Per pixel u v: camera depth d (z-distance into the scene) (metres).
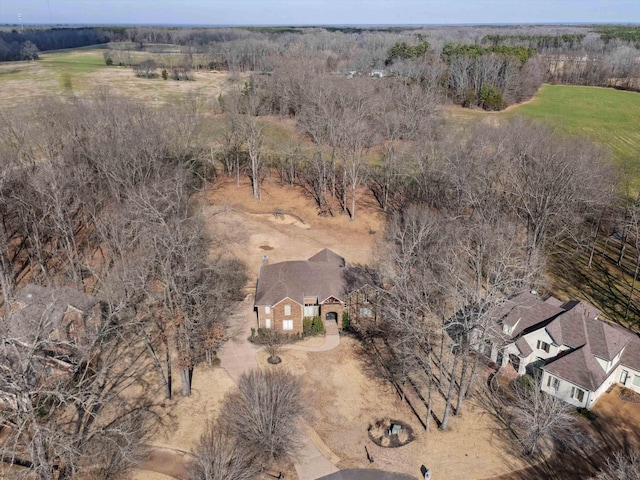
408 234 53.75
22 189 56.66
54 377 37.31
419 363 40.56
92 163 64.69
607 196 60.38
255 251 61.59
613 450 35.22
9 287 44.59
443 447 35.50
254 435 33.88
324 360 43.75
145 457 33.78
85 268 53.00
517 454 35.06
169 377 40.47
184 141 75.25
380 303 46.22
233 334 46.53
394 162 72.38
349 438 36.09
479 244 48.47
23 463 32.59
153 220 45.84
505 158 61.03
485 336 38.06
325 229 68.00
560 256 61.06
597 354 39.62
